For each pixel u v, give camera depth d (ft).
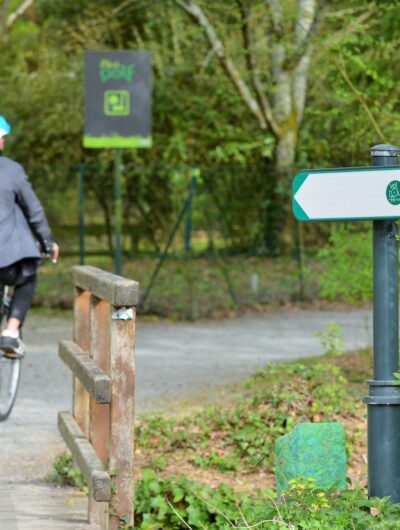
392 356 19.47
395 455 19.48
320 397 35.60
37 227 36.22
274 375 41.39
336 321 67.00
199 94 93.30
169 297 73.10
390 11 43.73
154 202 76.64
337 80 44.32
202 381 45.14
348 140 57.72
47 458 32.04
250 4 69.62
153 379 45.91
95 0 102.06
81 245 78.38
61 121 93.66
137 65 63.62
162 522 27.22
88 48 99.30
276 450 23.00
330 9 67.10
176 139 88.69
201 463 31.71
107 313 26.27
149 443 33.45
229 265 74.64
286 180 74.84
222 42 82.69
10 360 37.06
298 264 74.90
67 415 30.04
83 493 27.68
